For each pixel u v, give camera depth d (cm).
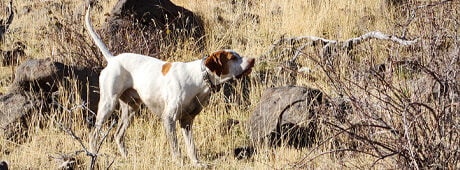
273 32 1436
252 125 943
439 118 659
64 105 997
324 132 884
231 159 890
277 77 1145
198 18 1453
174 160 859
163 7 1377
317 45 1262
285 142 897
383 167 686
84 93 1016
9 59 1323
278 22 1497
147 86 850
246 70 826
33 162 871
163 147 909
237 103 1077
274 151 873
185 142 870
